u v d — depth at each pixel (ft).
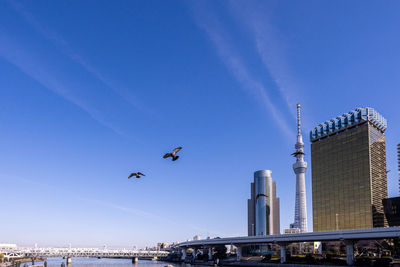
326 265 590.96
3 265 619.26
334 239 609.42
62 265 619.67
